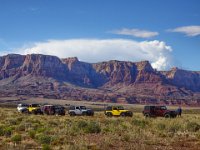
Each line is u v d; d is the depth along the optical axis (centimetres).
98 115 6075
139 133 2558
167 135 2570
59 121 3912
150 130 2878
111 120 3988
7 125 3266
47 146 1853
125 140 2266
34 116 5162
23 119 4084
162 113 5159
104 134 2581
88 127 2733
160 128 3011
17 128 2898
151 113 5206
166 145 2134
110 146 2027
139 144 2112
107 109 5622
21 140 2195
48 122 3656
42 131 2661
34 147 1948
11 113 5862
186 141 2305
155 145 2123
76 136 2450
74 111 5875
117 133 2606
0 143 2030
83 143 1997
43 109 6184
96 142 2142
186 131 2781
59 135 2378
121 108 5531
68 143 2059
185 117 5159
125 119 4312
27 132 2689
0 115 5003
